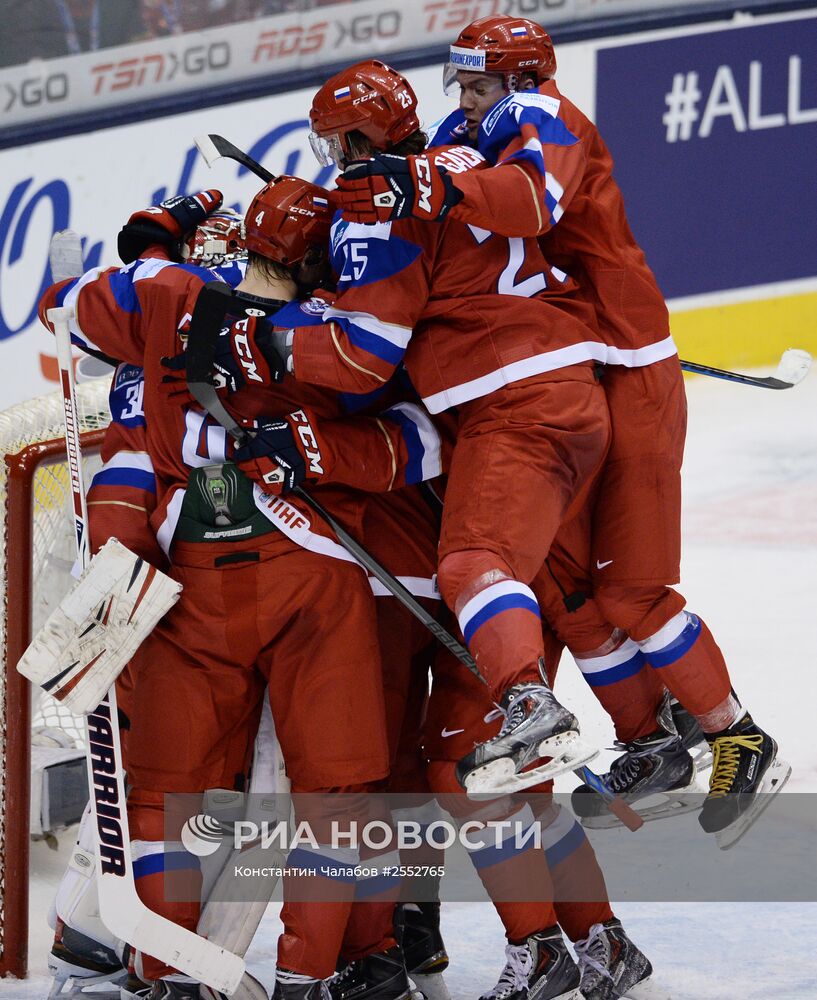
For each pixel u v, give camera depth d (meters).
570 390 10.31
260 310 10.51
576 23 30.92
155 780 10.39
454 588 9.95
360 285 9.94
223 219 12.34
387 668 11.00
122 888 10.16
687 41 30.62
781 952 12.20
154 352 10.53
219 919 10.73
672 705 12.41
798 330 30.36
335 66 31.20
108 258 31.12
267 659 10.34
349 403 10.67
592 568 11.44
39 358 30.39
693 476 26.16
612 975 11.16
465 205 9.62
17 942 12.13
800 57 30.52
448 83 11.17
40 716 16.81
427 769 11.42
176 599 10.13
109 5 31.50
